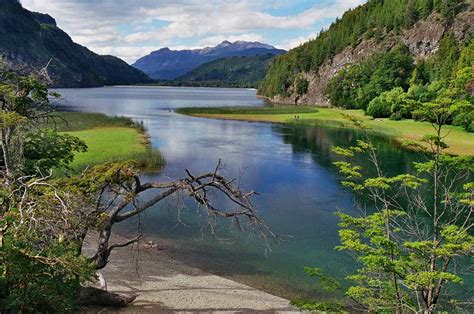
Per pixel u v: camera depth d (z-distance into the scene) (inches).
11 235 451.5
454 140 2413.9
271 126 3267.7
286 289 743.1
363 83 5408.5
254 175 1627.7
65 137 933.2
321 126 3334.2
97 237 960.9
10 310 446.3
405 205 1126.4
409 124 3282.5
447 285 692.7
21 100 753.0
